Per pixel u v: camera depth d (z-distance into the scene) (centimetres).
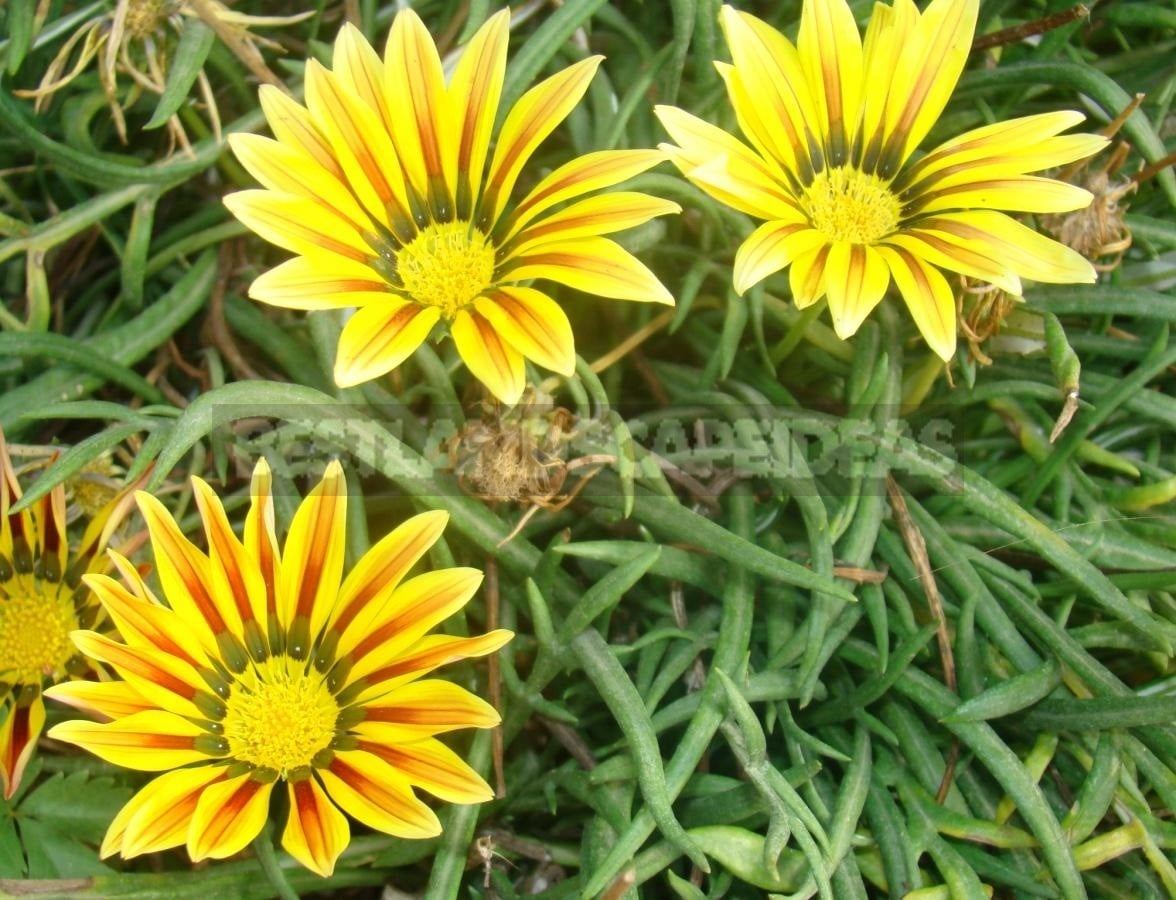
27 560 22
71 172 25
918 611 23
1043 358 25
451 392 22
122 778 22
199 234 26
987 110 26
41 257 25
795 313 24
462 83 20
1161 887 22
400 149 20
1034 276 19
